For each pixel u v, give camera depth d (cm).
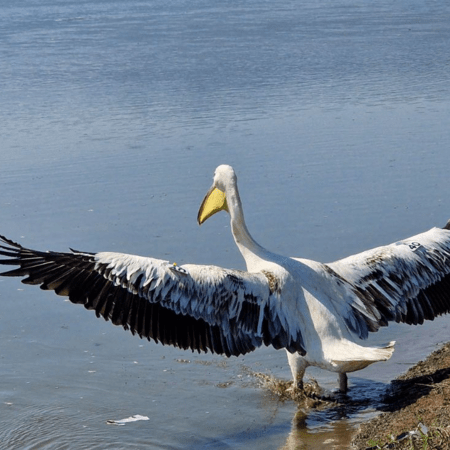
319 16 3756
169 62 2481
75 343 846
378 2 4353
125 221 1152
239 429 682
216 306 636
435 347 818
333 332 648
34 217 1170
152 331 621
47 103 1922
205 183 1303
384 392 730
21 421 703
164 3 4878
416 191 1248
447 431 600
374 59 2453
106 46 2886
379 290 681
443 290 705
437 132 1580
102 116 1772
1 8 4706
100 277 611
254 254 705
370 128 1622
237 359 813
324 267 680
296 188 1270
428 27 3170
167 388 757
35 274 592
